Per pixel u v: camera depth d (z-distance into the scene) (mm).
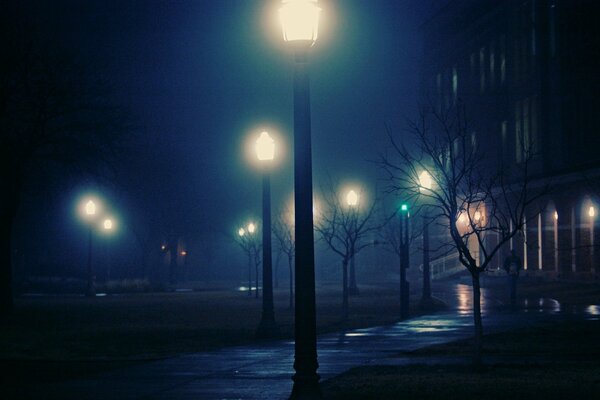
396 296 56938
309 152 11477
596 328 28625
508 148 74312
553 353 21875
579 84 66375
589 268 58219
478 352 18094
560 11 67375
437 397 14227
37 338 28906
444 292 57906
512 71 74062
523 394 14398
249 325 34000
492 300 47750
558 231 62438
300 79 11508
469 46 84312
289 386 16641
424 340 25875
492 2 78375
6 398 15305
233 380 17641
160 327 33250
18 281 76625
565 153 66250
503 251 72062
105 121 42188
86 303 52688
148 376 18484
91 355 23750
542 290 55812
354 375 17562
